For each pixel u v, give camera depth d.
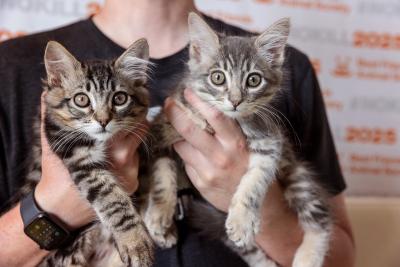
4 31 0.69
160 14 0.54
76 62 0.46
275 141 0.49
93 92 0.45
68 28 0.55
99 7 0.72
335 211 0.56
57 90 0.46
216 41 0.51
